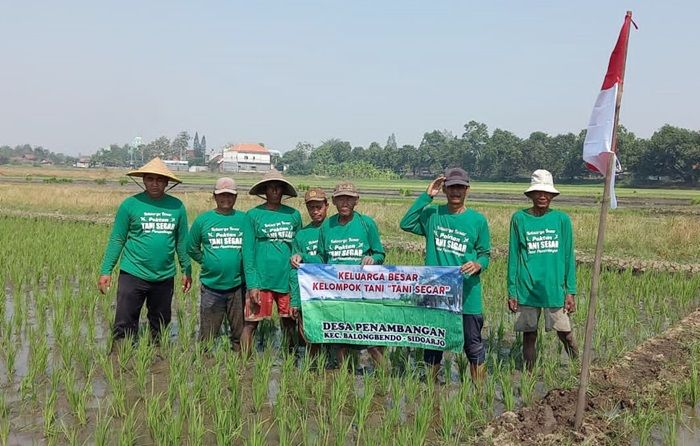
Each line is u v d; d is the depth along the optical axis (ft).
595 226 64.95
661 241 57.11
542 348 24.63
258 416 18.42
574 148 379.96
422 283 20.98
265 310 23.86
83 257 45.27
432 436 17.10
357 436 17.02
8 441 16.22
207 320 24.80
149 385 20.74
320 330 22.09
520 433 16.69
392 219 74.02
